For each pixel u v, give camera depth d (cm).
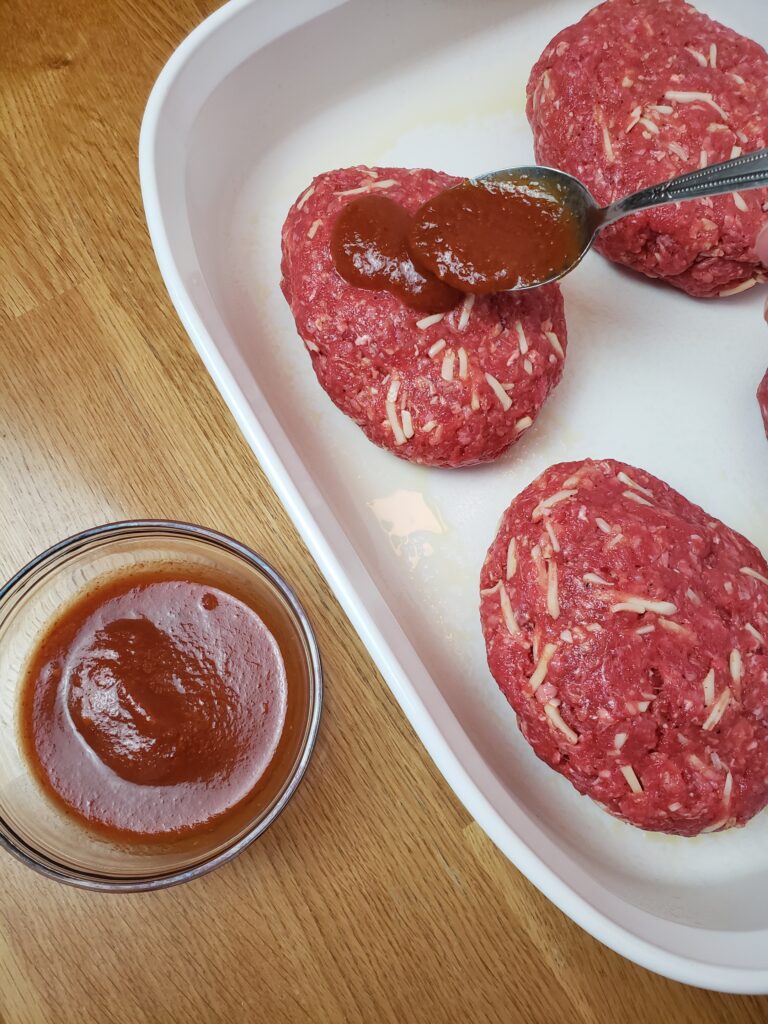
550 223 26
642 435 31
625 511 26
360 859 28
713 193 23
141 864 25
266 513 30
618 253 30
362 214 27
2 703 26
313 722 25
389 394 27
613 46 29
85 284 31
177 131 29
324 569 25
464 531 30
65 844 26
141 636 26
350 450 30
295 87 31
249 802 26
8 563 30
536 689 25
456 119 33
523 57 33
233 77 30
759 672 25
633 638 24
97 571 27
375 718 29
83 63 33
